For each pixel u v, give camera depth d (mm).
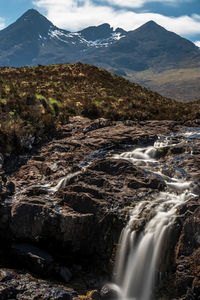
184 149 17469
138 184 13352
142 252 10750
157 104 33844
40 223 11641
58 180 14812
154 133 21422
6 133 18125
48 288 9625
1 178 14773
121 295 10602
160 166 15594
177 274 9820
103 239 11617
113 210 11773
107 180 13688
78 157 17281
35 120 21031
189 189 12906
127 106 30031
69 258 11945
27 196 13320
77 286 10680
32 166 16578
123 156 17531
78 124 23312
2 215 12195
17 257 11484
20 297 9078
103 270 11414
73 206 12430
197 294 9328
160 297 10055
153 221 10977
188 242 10133
